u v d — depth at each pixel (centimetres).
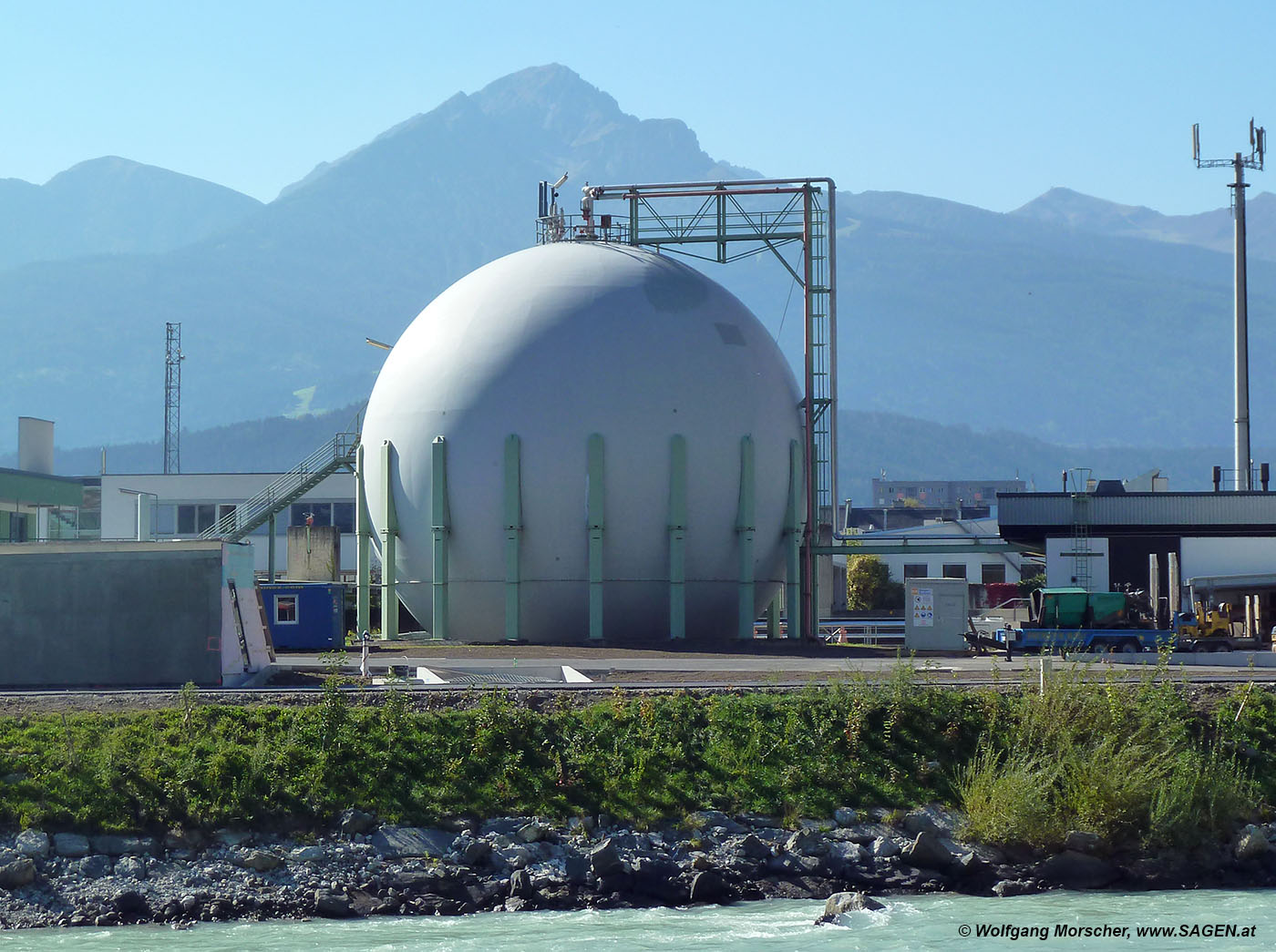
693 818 4628
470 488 8231
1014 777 4603
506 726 4903
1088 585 8894
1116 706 4972
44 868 4231
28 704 5184
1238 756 4981
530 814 4622
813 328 9762
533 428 8156
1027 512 9006
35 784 4488
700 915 4003
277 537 13812
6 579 5916
